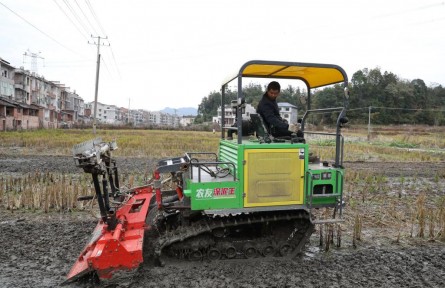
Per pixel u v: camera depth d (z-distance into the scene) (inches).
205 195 174.2
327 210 268.5
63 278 172.4
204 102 3629.4
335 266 190.9
